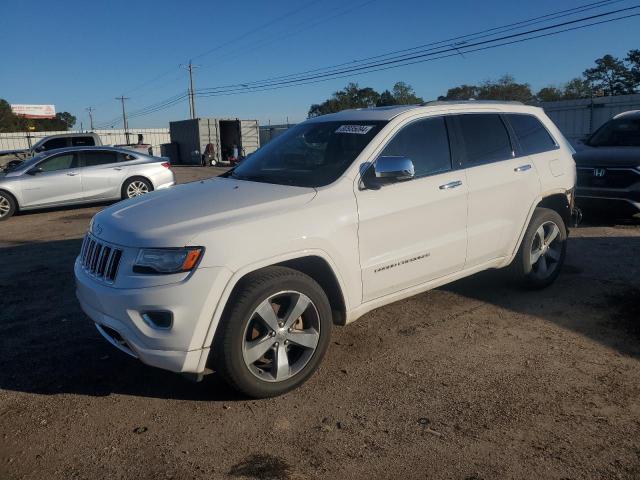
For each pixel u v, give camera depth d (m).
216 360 3.45
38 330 4.97
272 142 5.15
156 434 3.31
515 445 3.13
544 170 5.48
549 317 5.02
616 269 6.45
